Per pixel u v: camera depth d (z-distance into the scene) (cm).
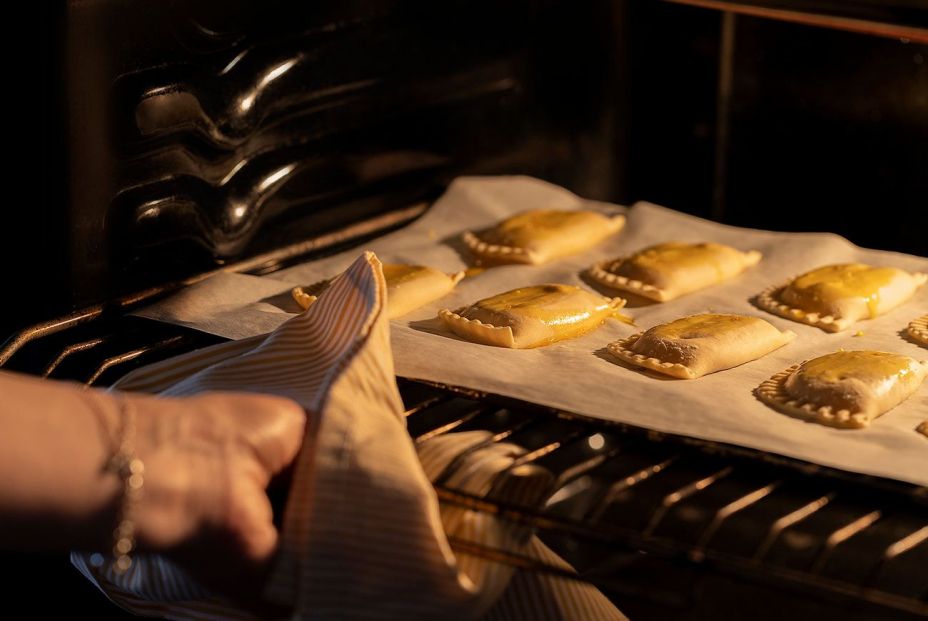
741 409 126
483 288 166
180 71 151
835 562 159
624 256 179
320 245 179
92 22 138
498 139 206
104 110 142
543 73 208
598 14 211
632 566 164
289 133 170
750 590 157
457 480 100
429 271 164
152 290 154
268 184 168
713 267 169
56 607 140
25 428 85
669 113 221
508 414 192
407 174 193
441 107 193
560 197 202
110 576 106
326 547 89
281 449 96
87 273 147
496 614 105
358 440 94
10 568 138
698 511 172
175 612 109
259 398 98
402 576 89
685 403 125
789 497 166
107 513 86
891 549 88
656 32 217
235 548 90
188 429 92
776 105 214
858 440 120
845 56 204
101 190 145
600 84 216
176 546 89
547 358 141
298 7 164
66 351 137
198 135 155
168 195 155
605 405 123
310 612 89
